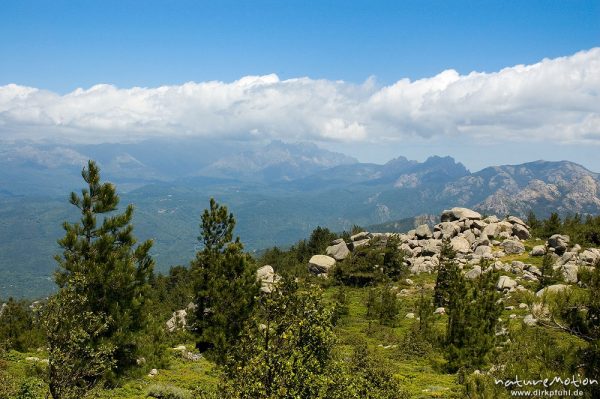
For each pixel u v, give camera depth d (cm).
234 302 3180
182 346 4716
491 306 3644
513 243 9462
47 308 1914
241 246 3550
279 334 1603
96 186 2928
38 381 2389
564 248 8669
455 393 3081
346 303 6744
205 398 1739
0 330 3691
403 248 10238
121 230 2958
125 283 2697
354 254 9538
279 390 1427
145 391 2919
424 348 4703
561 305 1428
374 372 2461
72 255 2780
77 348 1908
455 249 9638
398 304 6769
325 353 1634
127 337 2695
